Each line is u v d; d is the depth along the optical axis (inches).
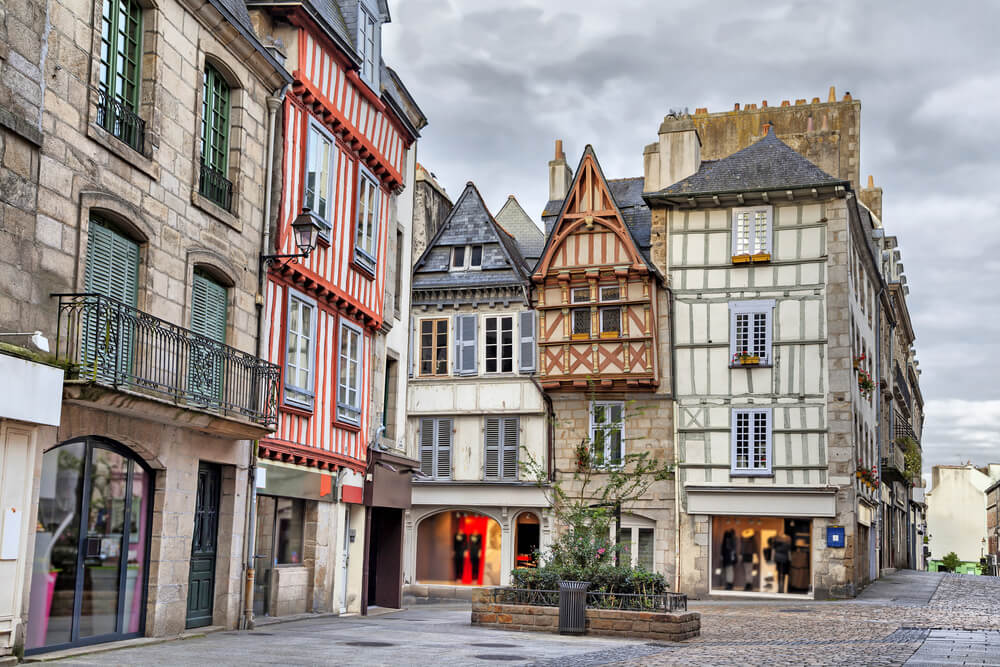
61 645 442.9
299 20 655.8
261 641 519.8
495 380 1286.9
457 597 1264.8
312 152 682.8
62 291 433.1
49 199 426.0
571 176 1475.1
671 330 1213.1
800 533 1136.2
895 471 1590.8
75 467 456.4
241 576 593.0
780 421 1159.6
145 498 509.4
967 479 3454.7
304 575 693.3
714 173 1228.5
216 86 585.3
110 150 466.9
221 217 572.1
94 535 469.1
